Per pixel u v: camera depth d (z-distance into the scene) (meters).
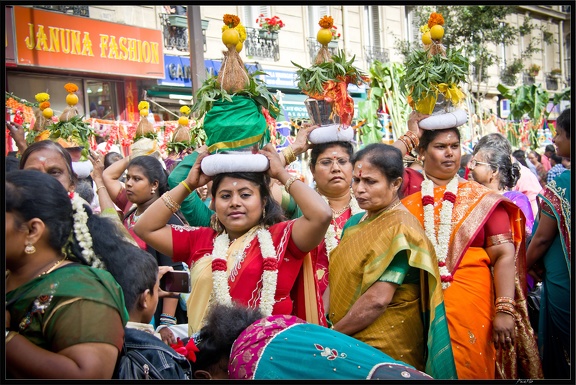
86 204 2.64
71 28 10.46
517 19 22.75
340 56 4.26
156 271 2.74
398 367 2.30
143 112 6.93
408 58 4.39
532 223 5.41
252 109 3.31
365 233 3.64
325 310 3.95
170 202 3.39
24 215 2.30
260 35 14.05
